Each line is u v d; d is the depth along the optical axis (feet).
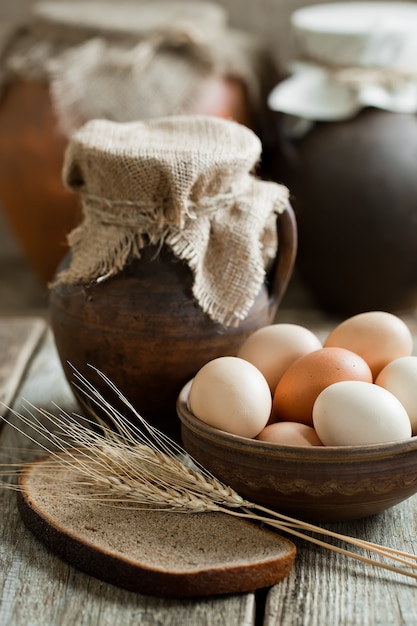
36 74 4.19
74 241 2.64
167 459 2.32
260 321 2.65
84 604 2.17
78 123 4.12
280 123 4.47
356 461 2.23
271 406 2.43
